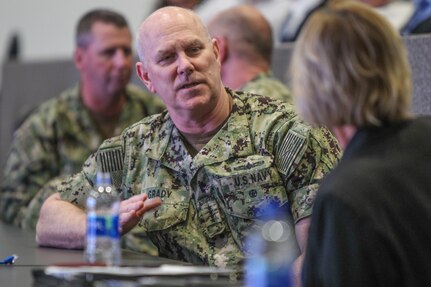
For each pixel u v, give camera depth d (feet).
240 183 16.75
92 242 15.21
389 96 11.27
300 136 16.47
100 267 13.43
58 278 12.72
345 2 11.62
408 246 10.94
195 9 30.07
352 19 11.40
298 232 16.22
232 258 16.66
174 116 17.28
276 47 26.20
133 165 17.88
